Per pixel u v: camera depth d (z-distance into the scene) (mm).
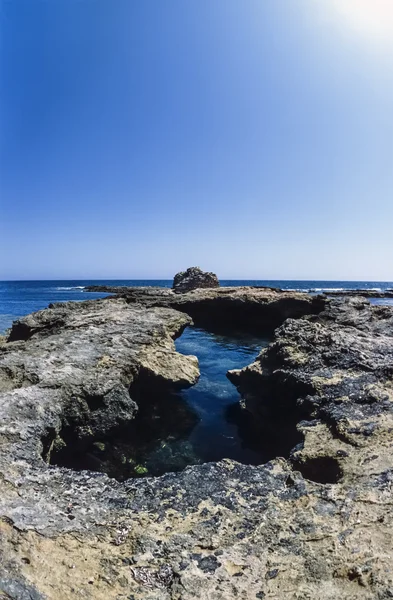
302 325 10695
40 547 3729
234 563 3641
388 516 4094
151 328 11602
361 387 7438
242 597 3234
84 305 17047
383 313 17750
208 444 8477
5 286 117562
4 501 4426
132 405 8570
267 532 4078
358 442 5871
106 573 3508
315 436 6441
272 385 9203
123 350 9992
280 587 3322
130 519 4340
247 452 8141
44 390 7695
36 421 6609
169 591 3357
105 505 4594
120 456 7914
